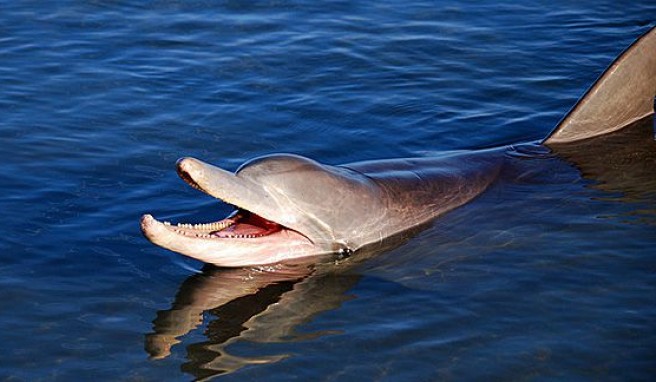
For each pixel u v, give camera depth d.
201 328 13.19
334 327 13.09
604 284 13.75
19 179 16.78
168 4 23.66
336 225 14.97
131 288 14.12
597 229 15.20
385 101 19.55
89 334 13.05
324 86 20.14
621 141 17.58
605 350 12.26
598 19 22.88
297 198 14.70
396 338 12.74
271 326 13.20
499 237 15.20
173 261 14.83
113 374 12.21
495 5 23.62
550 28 22.52
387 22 22.80
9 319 13.30
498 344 12.48
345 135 18.38
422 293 13.84
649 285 13.66
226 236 14.52
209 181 13.83
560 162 17.12
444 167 16.62
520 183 16.62
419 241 15.27
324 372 12.09
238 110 19.20
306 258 14.93
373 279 14.33
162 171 17.09
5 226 15.47
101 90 19.88
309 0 23.83
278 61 21.08
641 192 16.19
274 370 12.18
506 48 21.64
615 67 17.38
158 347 12.77
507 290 13.77
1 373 12.21
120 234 15.40
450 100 19.64
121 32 22.23
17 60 20.95
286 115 19.03
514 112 19.22
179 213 15.84
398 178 15.97
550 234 15.17
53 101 19.39
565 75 20.55
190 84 20.16
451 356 12.28
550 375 11.83
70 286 14.10
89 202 16.19
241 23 22.73
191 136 18.27
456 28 22.53
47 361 12.46
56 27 22.39
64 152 17.66
